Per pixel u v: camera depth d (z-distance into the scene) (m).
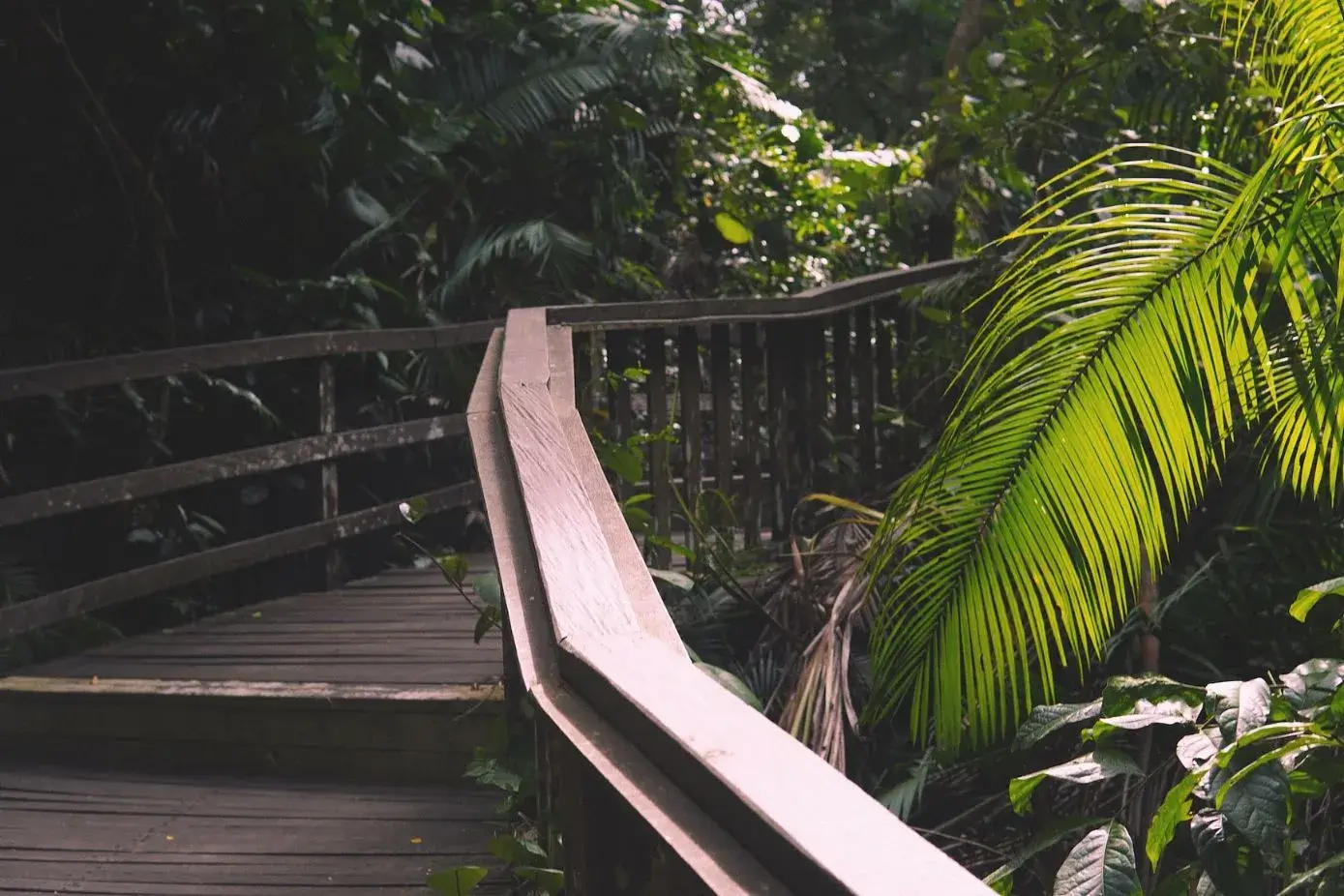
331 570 5.86
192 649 4.73
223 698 4.00
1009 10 7.40
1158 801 3.32
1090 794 3.50
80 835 3.47
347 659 4.46
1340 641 3.51
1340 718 2.09
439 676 4.14
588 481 2.24
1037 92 6.42
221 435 7.08
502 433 2.74
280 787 3.86
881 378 5.94
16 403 6.50
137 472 5.00
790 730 3.55
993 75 6.59
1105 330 2.40
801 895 0.92
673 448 5.61
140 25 6.50
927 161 7.48
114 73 6.68
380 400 7.56
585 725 1.36
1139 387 2.40
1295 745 2.00
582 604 1.61
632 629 1.54
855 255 10.23
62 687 4.20
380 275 8.02
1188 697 2.29
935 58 10.07
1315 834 3.06
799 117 9.34
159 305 6.93
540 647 1.64
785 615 4.29
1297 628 3.82
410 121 6.41
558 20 8.30
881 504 5.23
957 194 7.17
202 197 7.16
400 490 7.61
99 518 6.59
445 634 4.80
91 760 4.17
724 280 9.77
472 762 3.35
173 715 4.07
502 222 8.66
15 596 5.96
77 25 6.54
